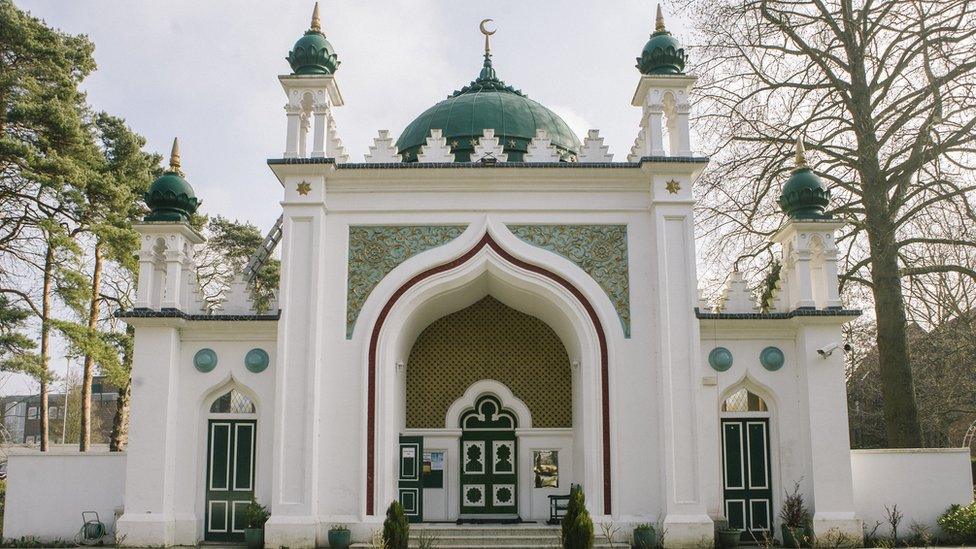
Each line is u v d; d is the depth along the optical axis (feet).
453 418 50.57
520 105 56.39
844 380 44.88
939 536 44.68
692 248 45.14
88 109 85.56
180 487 44.60
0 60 78.23
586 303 45.50
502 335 51.75
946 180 54.44
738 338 46.50
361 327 44.86
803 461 45.21
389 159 47.03
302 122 47.32
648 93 47.16
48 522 45.47
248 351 46.01
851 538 42.78
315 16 48.78
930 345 66.80
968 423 88.12
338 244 45.80
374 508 42.98
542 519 49.47
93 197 80.84
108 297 87.97
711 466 44.91
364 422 43.68
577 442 48.34
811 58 61.57
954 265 55.98
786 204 47.50
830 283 45.93
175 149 48.26
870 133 57.72
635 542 41.88
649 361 44.65
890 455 45.93
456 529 43.57
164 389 44.45
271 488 44.04
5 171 75.31
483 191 46.50
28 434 189.67
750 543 44.47
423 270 45.62
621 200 46.42
